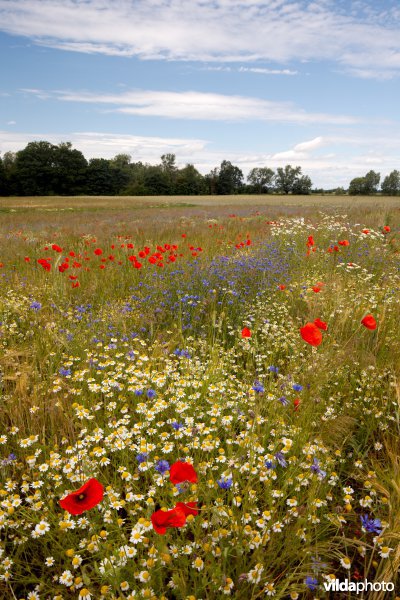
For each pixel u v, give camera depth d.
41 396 3.10
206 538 1.85
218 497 2.06
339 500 2.40
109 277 7.25
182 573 1.77
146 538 1.81
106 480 2.27
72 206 49.69
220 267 7.21
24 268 8.24
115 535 2.08
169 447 2.46
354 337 4.04
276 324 5.01
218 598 1.75
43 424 2.73
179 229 14.67
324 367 3.29
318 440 2.57
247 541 1.92
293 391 3.08
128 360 3.73
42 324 4.84
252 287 6.55
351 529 2.29
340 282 6.27
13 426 2.70
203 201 62.81
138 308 5.66
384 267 7.66
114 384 3.14
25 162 114.25
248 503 2.10
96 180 121.94
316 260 8.17
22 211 38.31
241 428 2.94
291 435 2.65
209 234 12.64
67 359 3.84
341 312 4.57
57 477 2.26
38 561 2.01
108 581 1.79
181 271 7.11
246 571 1.86
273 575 1.95
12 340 4.27
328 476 2.42
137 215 26.58
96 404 3.08
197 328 4.96
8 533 2.19
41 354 3.97
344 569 2.07
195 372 3.50
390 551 1.94
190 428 2.57
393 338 4.14
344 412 3.17
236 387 3.43
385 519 2.15
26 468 2.52
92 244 11.20
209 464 2.30
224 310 5.48
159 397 2.95
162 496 2.26
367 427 3.03
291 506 2.21
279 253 9.19
